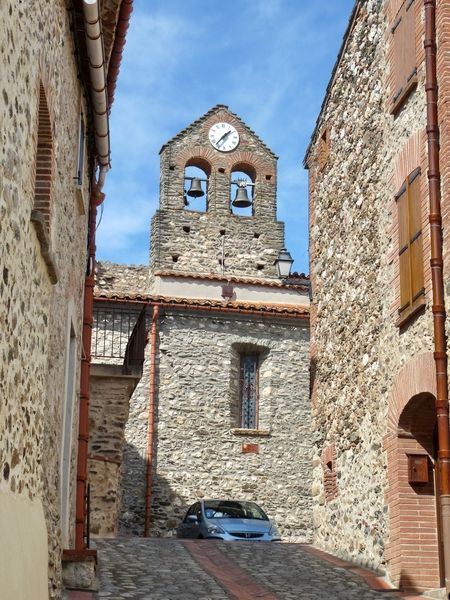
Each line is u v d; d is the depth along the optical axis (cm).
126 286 2955
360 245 1571
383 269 1449
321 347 1755
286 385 2600
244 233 3072
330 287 1725
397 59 1439
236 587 1227
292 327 2647
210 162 3133
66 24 1038
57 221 999
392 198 1423
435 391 1207
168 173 3095
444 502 1147
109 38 1253
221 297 2697
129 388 1892
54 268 873
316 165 1881
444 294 1205
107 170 1464
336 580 1320
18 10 713
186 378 2536
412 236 1320
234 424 2556
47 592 856
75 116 1164
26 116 757
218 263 3019
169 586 1200
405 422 1336
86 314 1440
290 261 2862
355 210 1611
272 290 2747
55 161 955
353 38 1686
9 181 695
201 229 3050
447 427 1165
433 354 1209
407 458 1327
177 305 2569
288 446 2548
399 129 1414
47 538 887
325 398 1705
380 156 1498
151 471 2438
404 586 1266
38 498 870
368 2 1608
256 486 2497
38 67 820
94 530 1800
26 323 787
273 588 1235
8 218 696
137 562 1375
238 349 2611
